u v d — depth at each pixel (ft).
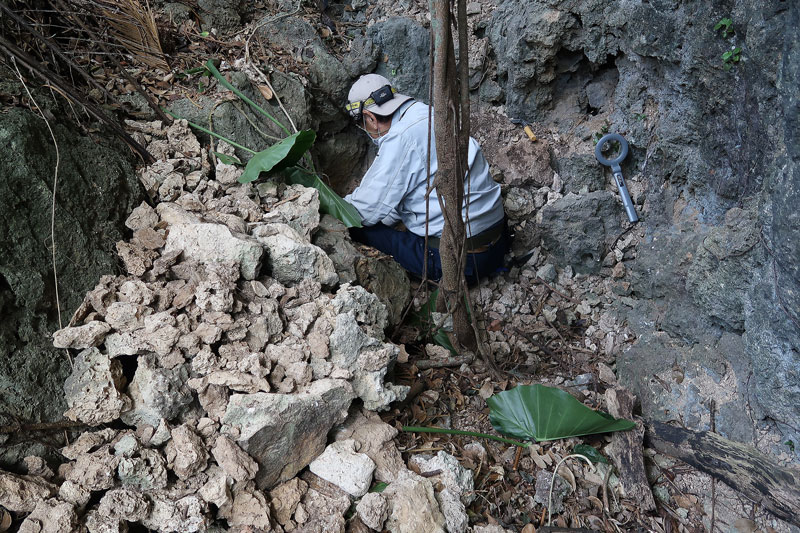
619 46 9.91
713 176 8.77
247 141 9.40
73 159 7.14
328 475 6.59
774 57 7.14
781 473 7.12
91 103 8.14
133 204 7.70
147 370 6.30
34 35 7.73
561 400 7.78
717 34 8.04
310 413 6.52
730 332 8.34
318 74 11.03
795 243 6.60
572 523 7.08
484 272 10.42
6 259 6.16
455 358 8.93
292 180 9.20
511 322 10.21
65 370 6.28
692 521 7.42
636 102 10.10
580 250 10.50
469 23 11.24
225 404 6.49
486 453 7.63
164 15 10.23
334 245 8.75
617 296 10.34
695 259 8.61
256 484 6.34
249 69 10.12
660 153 9.80
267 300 7.23
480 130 11.29
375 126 9.84
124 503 5.60
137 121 8.76
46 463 5.82
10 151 6.45
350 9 12.27
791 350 6.97
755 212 7.82
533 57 10.51
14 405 5.82
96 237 7.07
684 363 8.73
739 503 7.47
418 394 8.32
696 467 7.84
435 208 9.50
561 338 9.93
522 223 10.82
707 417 8.16
